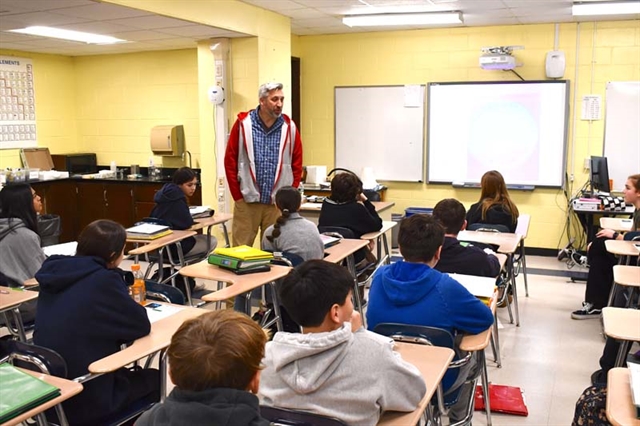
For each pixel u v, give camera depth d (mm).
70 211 7312
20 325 3189
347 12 6289
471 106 7227
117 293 2250
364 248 4742
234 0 5637
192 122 7430
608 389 1861
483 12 6219
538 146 7043
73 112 8086
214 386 1198
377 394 1589
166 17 4887
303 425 1555
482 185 4984
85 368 2197
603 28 6648
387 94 7570
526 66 6980
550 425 3152
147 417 1228
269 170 4578
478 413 3285
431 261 2443
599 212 6258
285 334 1665
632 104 6660
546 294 5574
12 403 1661
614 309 2637
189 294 4828
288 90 6711
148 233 4422
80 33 5902
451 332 2346
